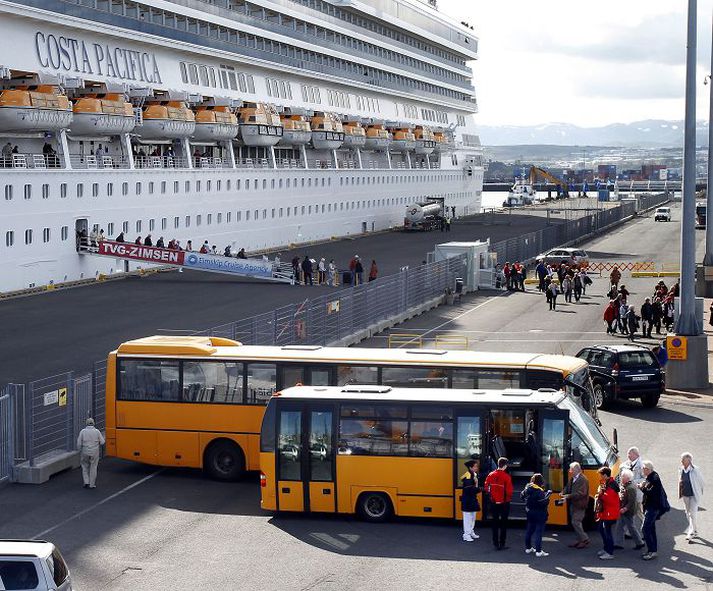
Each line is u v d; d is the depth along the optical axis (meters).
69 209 64.81
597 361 34.25
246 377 26.36
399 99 130.38
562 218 148.50
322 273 68.88
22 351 43.09
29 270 61.41
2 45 62.44
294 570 19.16
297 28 102.94
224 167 86.00
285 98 100.56
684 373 37.00
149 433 26.70
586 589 17.95
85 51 70.12
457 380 25.84
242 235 87.88
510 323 53.56
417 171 131.00
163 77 79.88
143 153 79.88
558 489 22.05
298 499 22.98
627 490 19.95
